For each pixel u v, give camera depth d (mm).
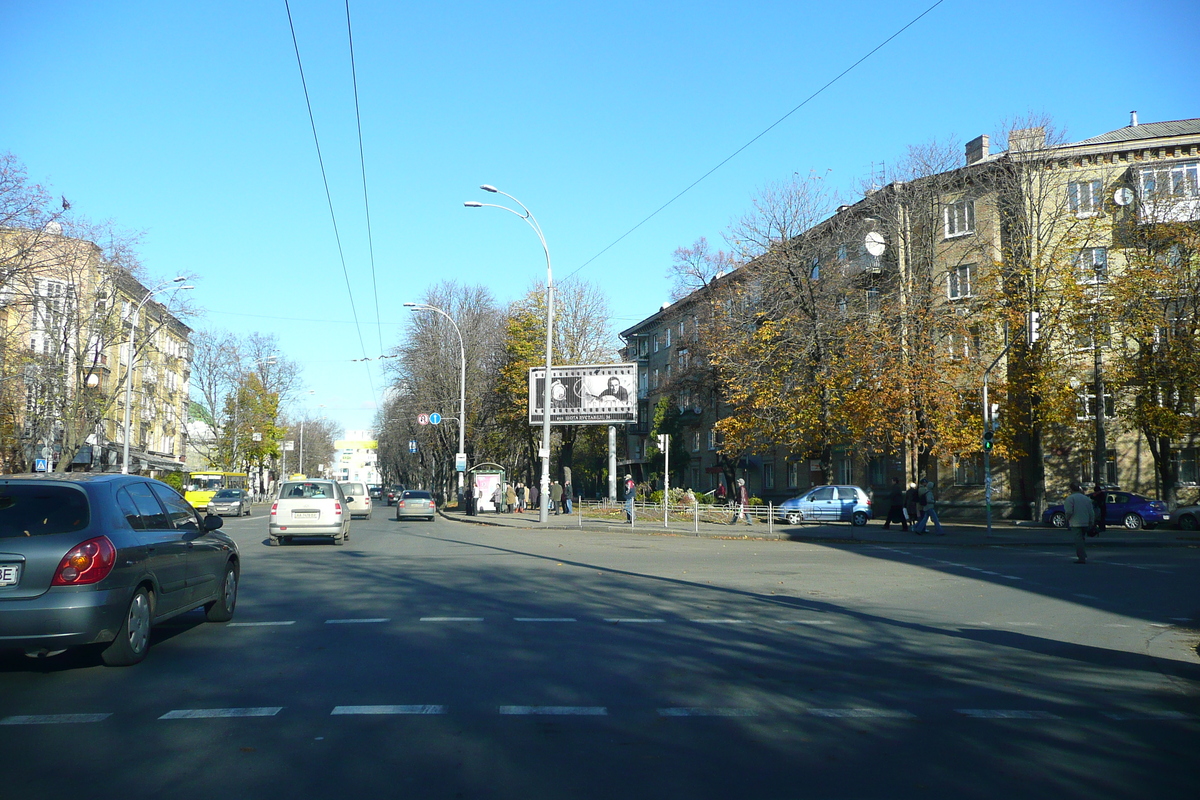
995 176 38438
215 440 73188
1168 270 35531
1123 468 40188
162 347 61188
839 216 37625
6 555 6957
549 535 28891
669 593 13195
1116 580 16047
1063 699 7000
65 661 7992
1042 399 36656
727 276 42062
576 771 5043
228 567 10203
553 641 9117
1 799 4539
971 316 37625
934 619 11195
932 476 42781
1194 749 5648
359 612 10969
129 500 8148
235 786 4742
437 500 72250
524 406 52625
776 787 4824
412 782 4820
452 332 59000
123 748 5414
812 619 10945
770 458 54562
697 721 6172
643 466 69000
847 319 36750
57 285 37312
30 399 36969
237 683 7168
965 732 5992
